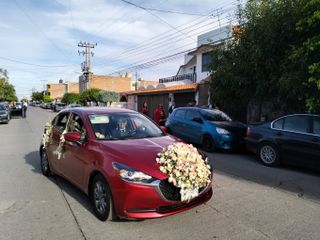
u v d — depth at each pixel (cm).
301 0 932
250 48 1171
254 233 441
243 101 1370
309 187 676
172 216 499
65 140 625
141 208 441
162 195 438
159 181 438
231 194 616
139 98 3086
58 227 466
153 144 521
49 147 724
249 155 1076
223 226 464
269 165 891
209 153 1104
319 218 498
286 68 1045
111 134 569
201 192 475
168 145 511
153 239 423
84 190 545
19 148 1195
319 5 862
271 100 1238
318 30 909
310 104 912
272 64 1120
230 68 1267
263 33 1114
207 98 2053
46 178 742
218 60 1377
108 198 467
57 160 668
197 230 450
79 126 608
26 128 2067
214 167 870
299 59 948
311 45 867
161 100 2659
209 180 489
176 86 2453
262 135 912
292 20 1027
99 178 491
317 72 858
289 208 541
